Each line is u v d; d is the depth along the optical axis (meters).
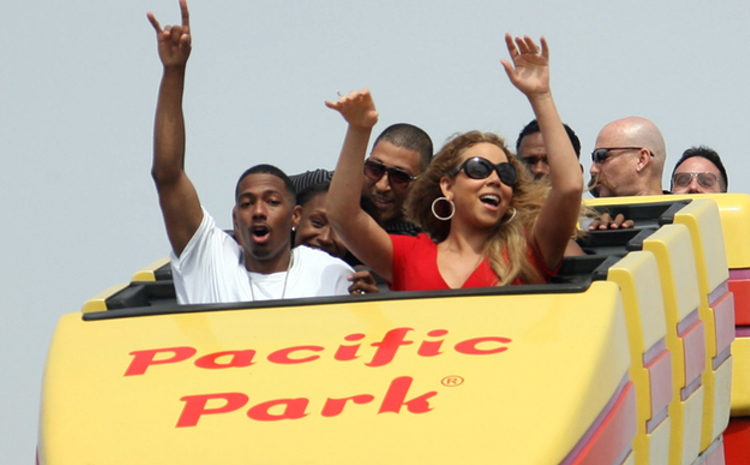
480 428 15.66
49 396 17.19
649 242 20.03
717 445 23.22
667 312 19.95
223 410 16.50
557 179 19.77
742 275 24.09
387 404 16.25
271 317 18.55
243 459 15.59
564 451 15.45
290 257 21.84
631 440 17.84
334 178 20.39
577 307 17.64
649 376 18.56
